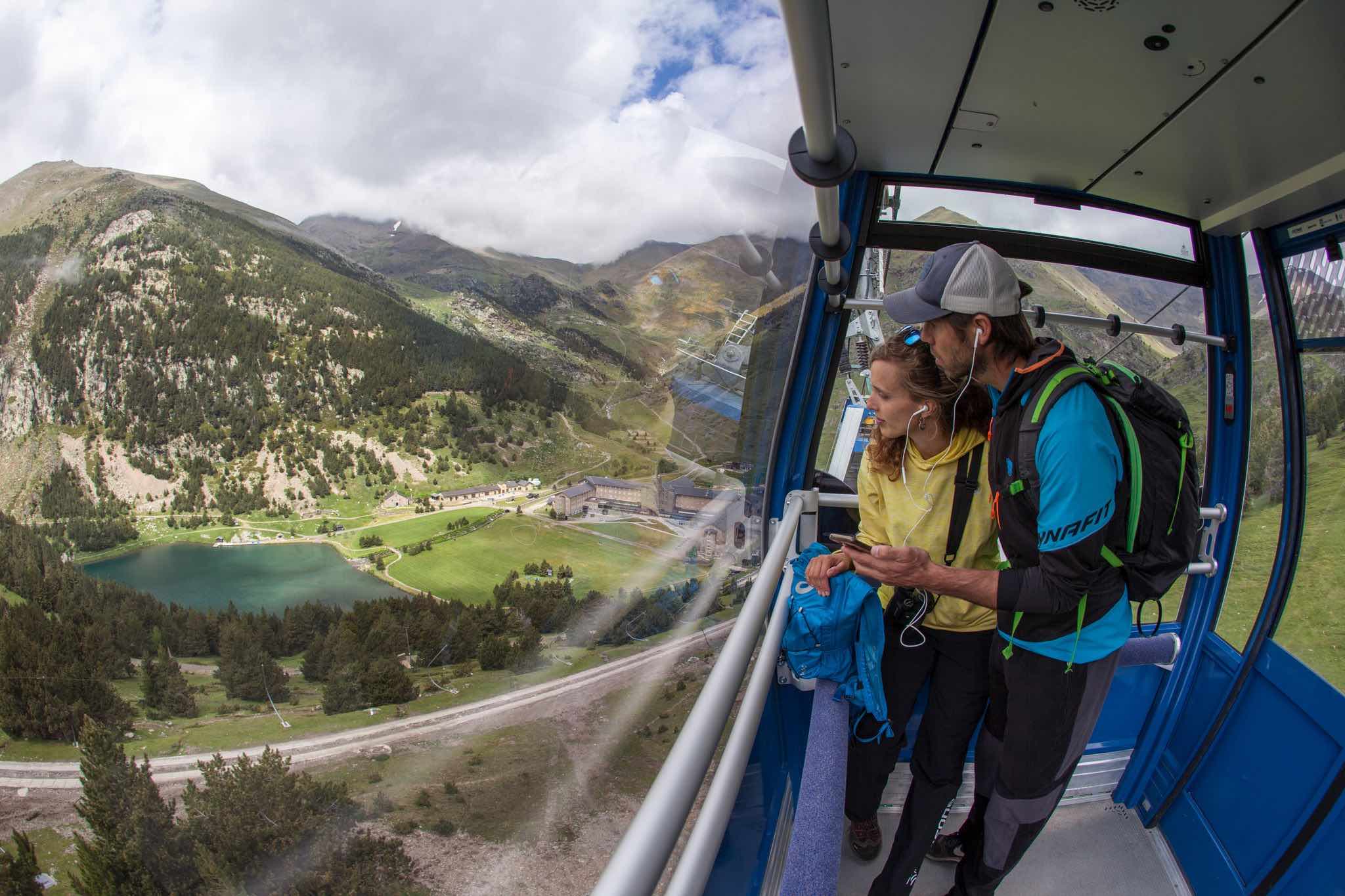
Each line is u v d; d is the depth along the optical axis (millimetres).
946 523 1596
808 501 2123
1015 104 1704
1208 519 2473
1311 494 2268
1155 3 1323
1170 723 2523
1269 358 2326
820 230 1474
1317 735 2131
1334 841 1989
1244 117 1677
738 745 879
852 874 2119
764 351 1507
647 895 483
